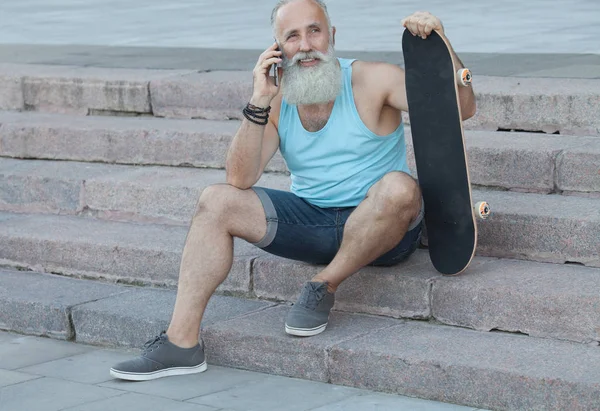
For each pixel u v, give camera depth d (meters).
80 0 13.61
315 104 4.67
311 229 4.78
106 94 7.09
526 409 4.10
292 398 4.38
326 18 4.58
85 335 5.21
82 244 5.70
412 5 11.26
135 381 4.63
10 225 6.10
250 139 4.62
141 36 9.59
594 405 3.96
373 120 4.68
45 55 8.38
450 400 4.27
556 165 5.28
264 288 5.18
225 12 11.59
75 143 6.70
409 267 4.91
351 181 4.73
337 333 4.67
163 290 5.47
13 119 7.07
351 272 4.68
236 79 6.80
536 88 5.93
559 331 4.44
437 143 4.59
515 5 10.92
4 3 13.30
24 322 5.39
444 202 4.65
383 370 4.41
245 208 4.68
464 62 7.11
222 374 4.71
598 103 5.64
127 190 6.06
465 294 4.62
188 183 5.96
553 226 4.86
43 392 4.54
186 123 6.68
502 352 4.34
